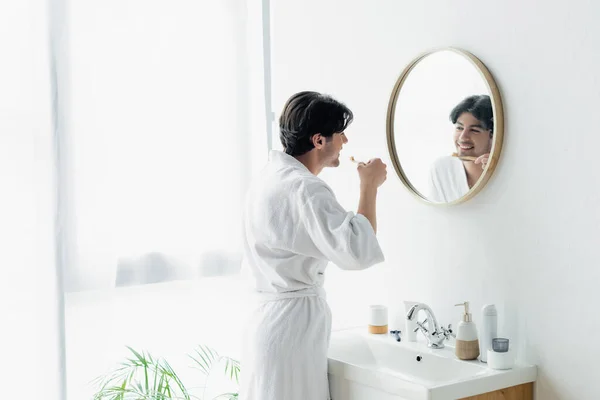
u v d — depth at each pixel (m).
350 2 2.50
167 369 2.61
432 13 2.16
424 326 2.13
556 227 1.80
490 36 1.97
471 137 2.01
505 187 1.94
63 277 2.43
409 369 2.07
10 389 2.38
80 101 2.48
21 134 2.38
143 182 2.61
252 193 2.01
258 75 2.87
